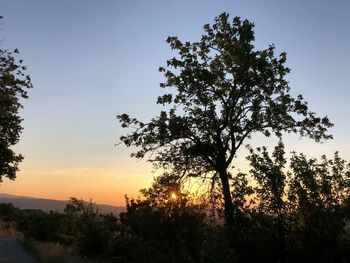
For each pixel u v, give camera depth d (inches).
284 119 1079.0
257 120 1089.4
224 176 1020.5
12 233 1825.8
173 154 1062.4
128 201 670.5
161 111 1067.9
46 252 861.2
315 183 600.4
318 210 595.5
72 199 1060.5
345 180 603.2
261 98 1058.1
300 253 584.1
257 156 616.4
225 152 1048.8
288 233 595.8
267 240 587.2
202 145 1030.4
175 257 529.7
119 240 792.9
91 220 977.5
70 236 1243.2
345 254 579.5
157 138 1055.0
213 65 1095.0
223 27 1061.1
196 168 1055.6
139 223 626.5
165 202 627.8
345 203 603.5
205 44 1080.2
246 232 588.4
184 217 586.6
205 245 499.8
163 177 886.4
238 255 548.1
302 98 1053.2
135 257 604.1
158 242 580.7
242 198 612.4
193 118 1057.5
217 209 638.5
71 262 764.0
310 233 592.4
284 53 1041.5
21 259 833.5
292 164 613.6
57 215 1472.7
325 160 613.6
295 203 604.1
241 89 1055.6
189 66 1071.0
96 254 887.1
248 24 1032.2
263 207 606.5
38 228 1376.7
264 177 607.5
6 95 1004.6
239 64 1043.9
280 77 1051.3
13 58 967.6
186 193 634.8
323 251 577.0
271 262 586.9
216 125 1060.5
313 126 1048.8
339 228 586.9
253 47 1042.1
